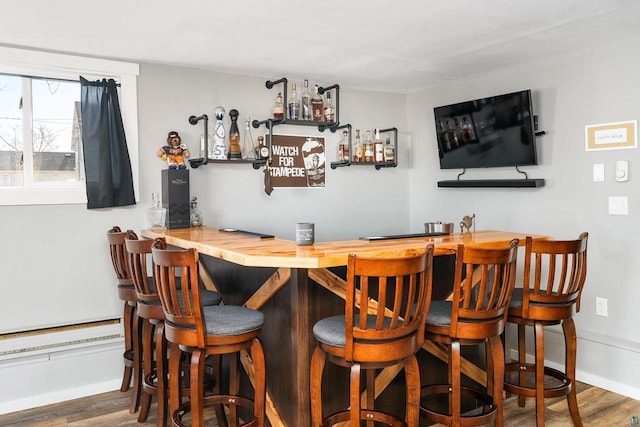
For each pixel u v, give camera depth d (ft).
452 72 13.24
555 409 9.82
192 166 12.46
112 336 11.34
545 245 8.13
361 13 8.76
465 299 7.24
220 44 10.49
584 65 11.35
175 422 7.43
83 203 11.08
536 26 9.61
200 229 11.59
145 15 8.73
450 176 14.85
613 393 10.68
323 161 14.64
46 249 10.72
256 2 8.19
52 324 10.77
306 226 8.10
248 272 8.89
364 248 7.77
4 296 10.32
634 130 10.49
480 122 13.24
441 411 9.22
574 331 8.73
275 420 8.22
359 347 6.29
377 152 15.05
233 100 13.07
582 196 11.51
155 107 11.96
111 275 11.41
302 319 7.54
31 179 10.82
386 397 8.53
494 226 13.60
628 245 10.69
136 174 11.69
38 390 10.48
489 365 8.72
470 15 8.94
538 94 12.35
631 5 8.59
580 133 11.50
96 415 9.82
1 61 10.24
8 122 10.58
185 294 6.78
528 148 12.17
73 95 11.25
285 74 13.28
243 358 9.08
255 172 13.44
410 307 6.45
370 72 13.14
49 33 9.64
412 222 16.30
